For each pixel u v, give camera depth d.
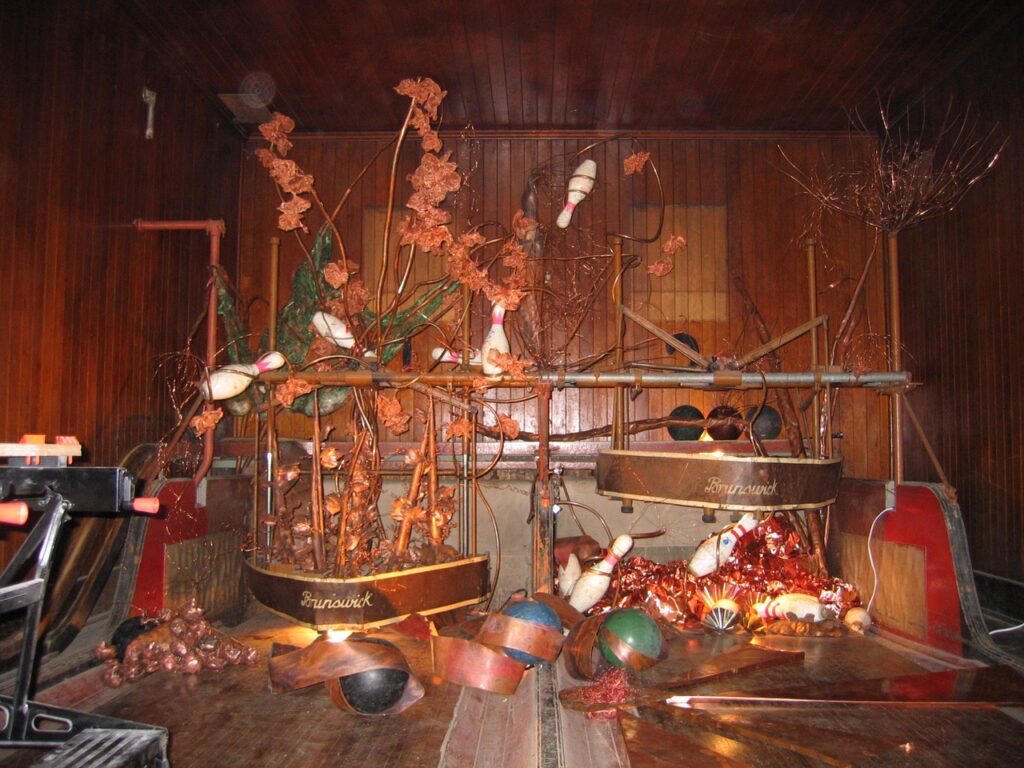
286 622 3.79
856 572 3.88
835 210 5.02
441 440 4.71
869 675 2.90
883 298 4.96
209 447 3.47
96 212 3.25
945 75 4.28
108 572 3.13
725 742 2.24
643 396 4.88
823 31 3.85
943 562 3.23
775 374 3.61
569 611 3.27
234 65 4.16
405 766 2.06
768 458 3.25
